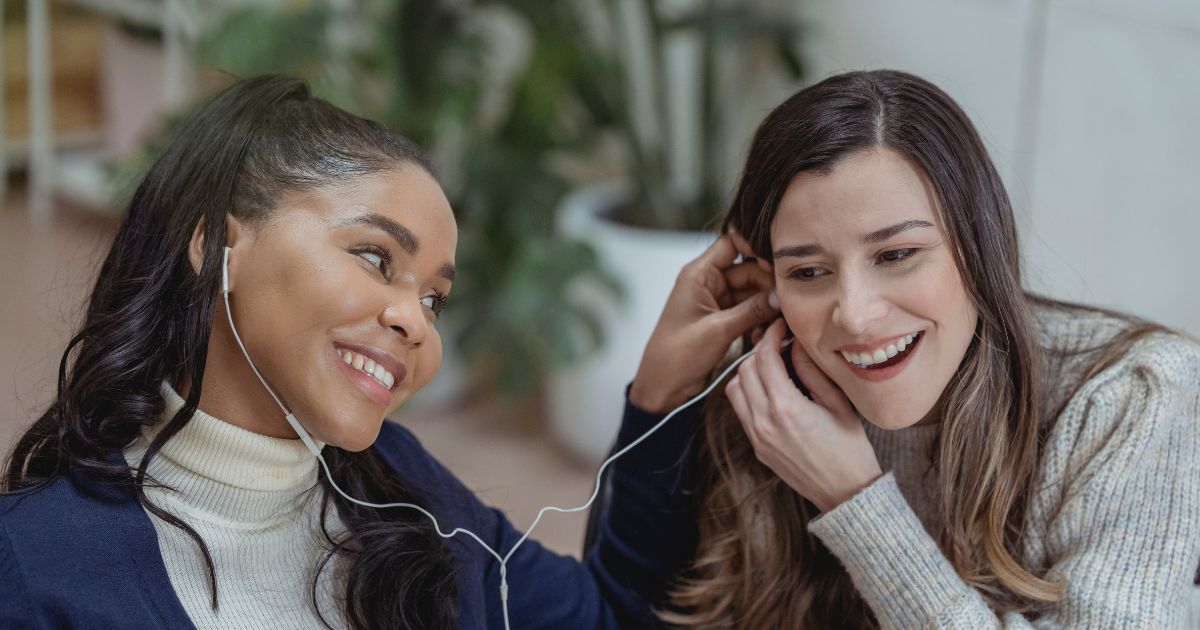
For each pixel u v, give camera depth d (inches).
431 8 91.8
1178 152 78.5
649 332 89.4
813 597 43.2
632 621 45.4
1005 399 38.7
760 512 43.3
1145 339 39.7
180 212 31.8
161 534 31.6
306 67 91.3
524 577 42.5
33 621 28.3
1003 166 89.4
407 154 33.6
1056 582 37.7
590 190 107.2
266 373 31.4
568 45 95.9
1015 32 86.2
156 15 126.3
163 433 31.6
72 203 144.8
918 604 37.2
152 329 31.8
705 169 98.0
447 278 33.8
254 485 32.7
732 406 44.0
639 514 45.2
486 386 111.5
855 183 34.2
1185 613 37.4
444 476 42.1
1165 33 77.5
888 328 35.3
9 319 109.2
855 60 96.5
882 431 41.5
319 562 34.6
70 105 142.3
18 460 33.3
